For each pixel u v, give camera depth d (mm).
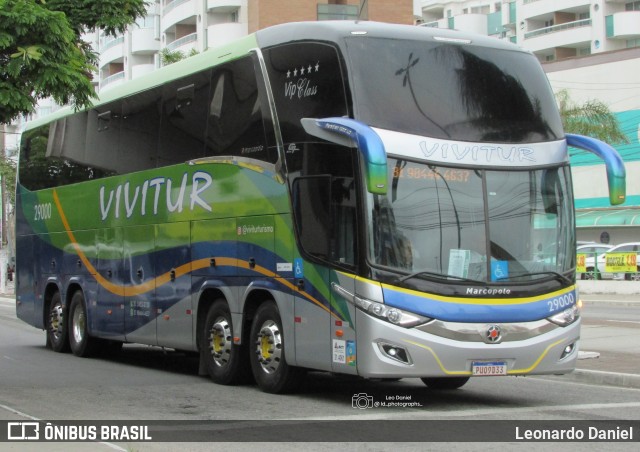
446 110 11070
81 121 18234
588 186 51625
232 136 13109
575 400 11930
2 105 11133
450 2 85750
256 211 12453
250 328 12922
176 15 67562
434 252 10602
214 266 13445
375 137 9992
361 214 10523
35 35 11273
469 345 10523
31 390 13148
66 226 18562
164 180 14961
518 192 11133
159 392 12789
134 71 76875
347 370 10703
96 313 17328
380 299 10383
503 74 11594
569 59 52188
